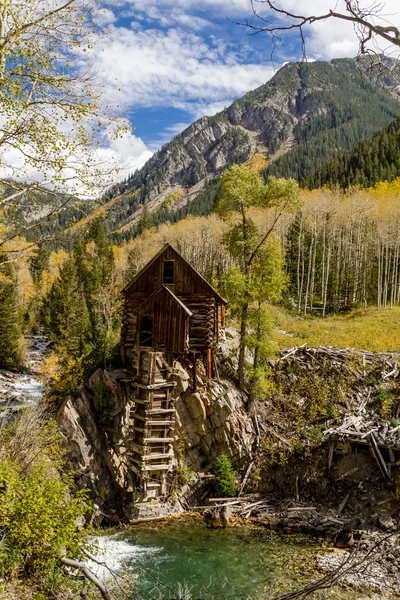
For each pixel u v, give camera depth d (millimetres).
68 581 12141
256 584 19078
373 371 32812
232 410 30234
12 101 11203
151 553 21984
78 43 11930
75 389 30297
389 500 24859
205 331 30609
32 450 16734
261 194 31969
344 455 28094
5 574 11672
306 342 40594
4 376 50844
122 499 26906
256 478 28781
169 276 31906
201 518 26234
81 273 78500
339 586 18875
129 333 31641
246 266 32656
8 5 11117
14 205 11609
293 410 31734
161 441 27156
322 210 80250
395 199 83188
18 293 67812
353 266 80500
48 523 12586
